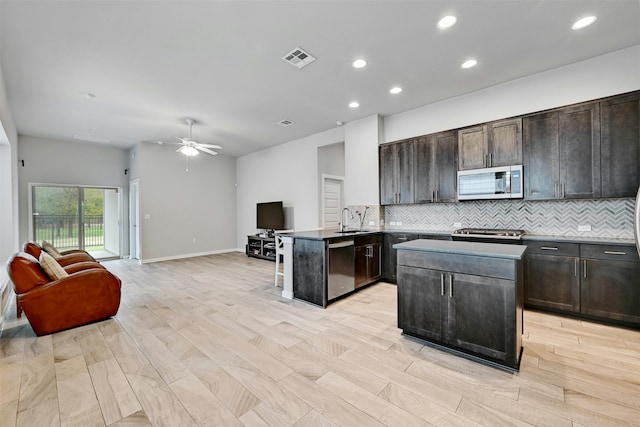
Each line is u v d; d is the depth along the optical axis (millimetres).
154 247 6820
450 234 4008
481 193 3830
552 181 3338
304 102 4352
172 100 4195
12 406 1793
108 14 2350
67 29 2533
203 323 3084
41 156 6184
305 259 3779
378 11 2379
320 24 2539
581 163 3156
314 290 3660
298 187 6652
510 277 2107
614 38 2814
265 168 7516
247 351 2469
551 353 2383
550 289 3209
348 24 2545
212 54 2992
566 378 2039
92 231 6996
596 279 2945
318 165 6254
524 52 3049
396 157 4773
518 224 3898
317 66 3281
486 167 3820
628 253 2785
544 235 3580
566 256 3107
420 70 3414
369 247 4438
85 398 1867
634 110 2875
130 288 4473
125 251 7328
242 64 3207
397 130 4934
